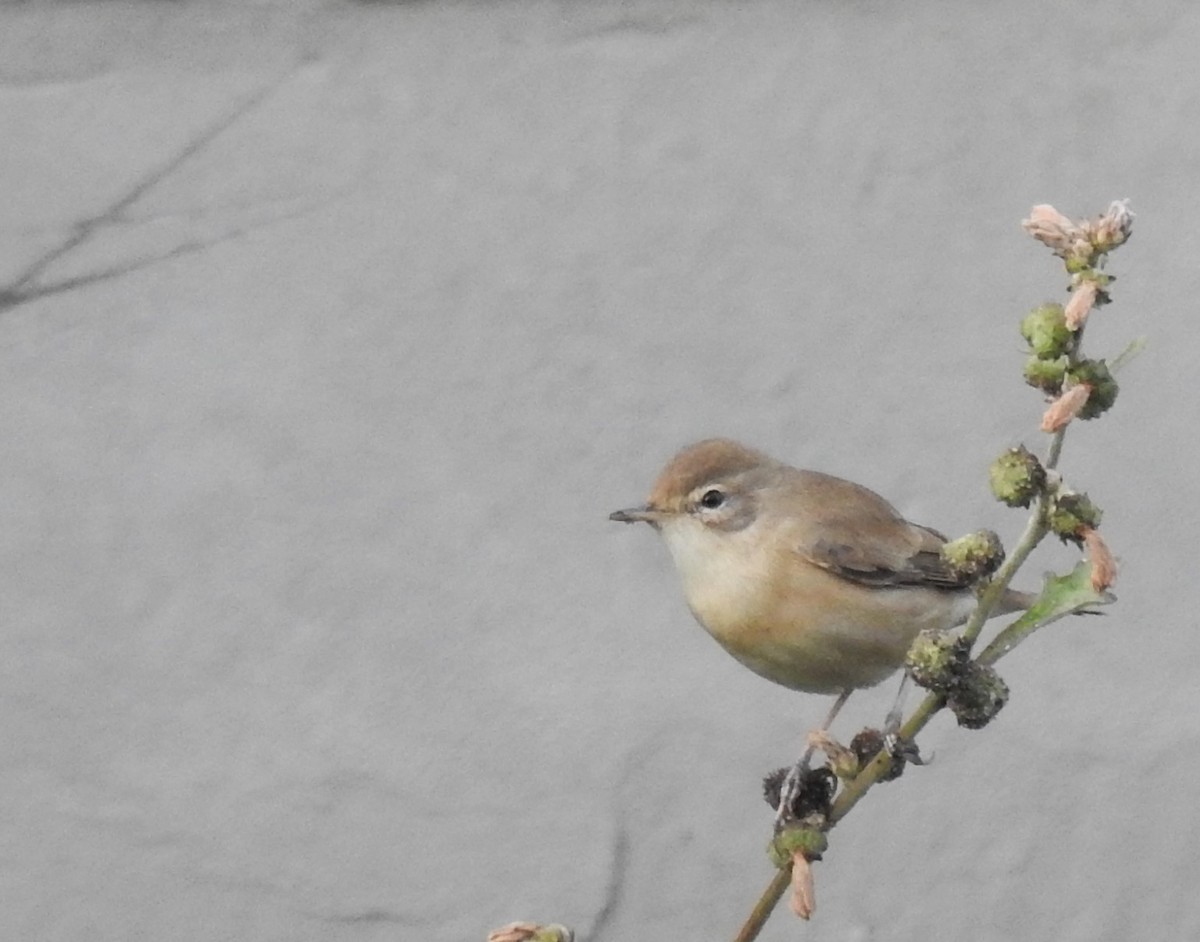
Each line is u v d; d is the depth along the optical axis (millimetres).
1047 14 5449
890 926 5441
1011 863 5441
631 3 5445
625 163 5449
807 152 5449
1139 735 5445
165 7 5441
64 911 5434
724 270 5449
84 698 5441
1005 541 5441
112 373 5445
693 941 5434
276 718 5441
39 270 5441
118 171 5441
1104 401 5152
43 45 5438
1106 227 5148
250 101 5445
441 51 5445
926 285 5449
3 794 5434
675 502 5363
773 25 5449
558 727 5441
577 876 5434
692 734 5441
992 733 5449
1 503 5441
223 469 5445
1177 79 5449
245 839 5438
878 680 5359
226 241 5445
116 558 5445
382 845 5438
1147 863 5438
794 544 5348
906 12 5449
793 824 5172
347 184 5445
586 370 5449
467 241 5449
